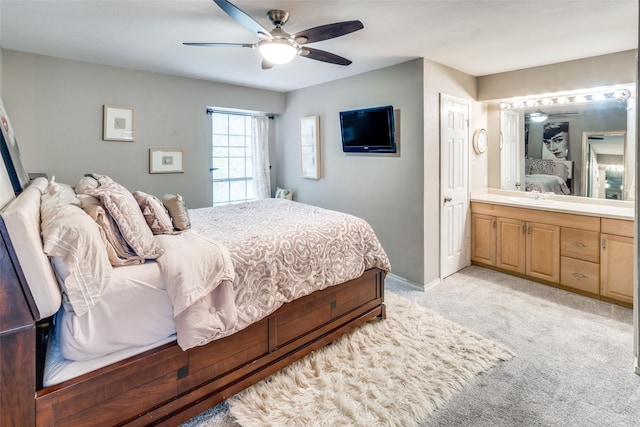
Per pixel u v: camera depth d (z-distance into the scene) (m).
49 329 1.65
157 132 3.88
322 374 2.11
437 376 2.09
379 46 2.95
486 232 4.08
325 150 4.48
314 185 4.70
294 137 4.96
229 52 3.09
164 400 1.64
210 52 3.09
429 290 3.49
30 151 3.13
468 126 4.02
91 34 2.64
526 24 2.48
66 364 1.44
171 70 3.73
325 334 2.37
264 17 2.34
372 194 3.92
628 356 2.31
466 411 1.82
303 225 2.53
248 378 1.95
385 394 1.94
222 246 1.88
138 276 1.56
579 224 3.31
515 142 4.25
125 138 3.65
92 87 3.42
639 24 1.96
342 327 2.49
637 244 2.11
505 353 2.34
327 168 4.47
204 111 4.24
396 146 3.60
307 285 2.21
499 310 3.03
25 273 1.26
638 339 2.11
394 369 2.16
